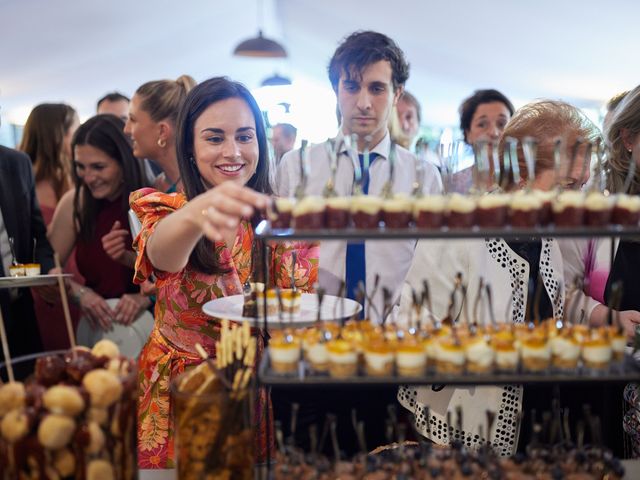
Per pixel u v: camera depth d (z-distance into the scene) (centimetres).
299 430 228
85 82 715
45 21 566
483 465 140
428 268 193
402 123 459
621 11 516
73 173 341
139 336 320
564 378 130
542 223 140
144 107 307
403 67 299
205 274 196
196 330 201
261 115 212
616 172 231
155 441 200
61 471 120
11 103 679
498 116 395
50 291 316
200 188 210
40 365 134
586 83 693
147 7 624
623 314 211
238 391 130
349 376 134
